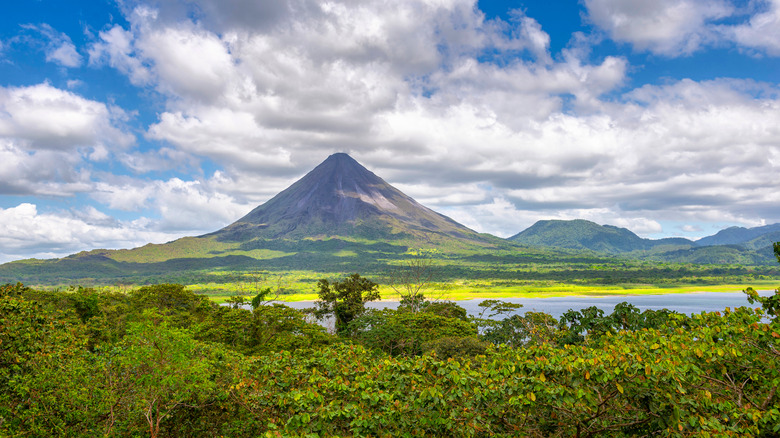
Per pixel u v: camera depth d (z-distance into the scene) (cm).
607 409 579
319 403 678
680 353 570
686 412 527
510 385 588
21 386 898
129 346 1002
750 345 580
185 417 1109
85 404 946
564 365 581
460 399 620
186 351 990
